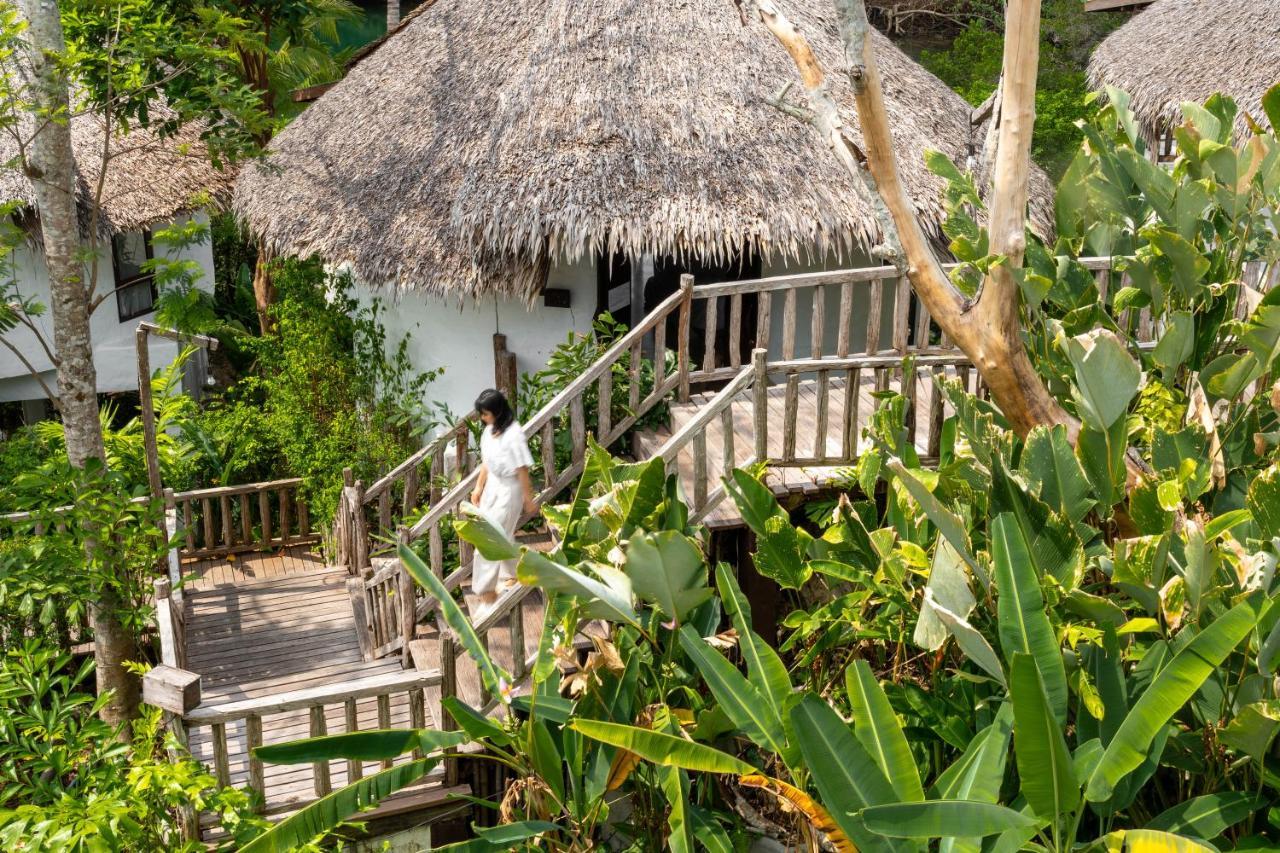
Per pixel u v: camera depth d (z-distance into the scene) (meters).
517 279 8.66
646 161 8.55
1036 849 3.81
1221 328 5.80
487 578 7.10
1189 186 5.71
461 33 10.95
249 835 5.40
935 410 7.02
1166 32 15.16
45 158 6.84
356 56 14.12
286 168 11.58
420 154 9.70
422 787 6.42
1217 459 5.11
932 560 4.70
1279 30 12.28
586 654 6.70
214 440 12.17
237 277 17.80
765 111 9.01
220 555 10.05
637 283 10.16
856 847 3.78
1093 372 4.64
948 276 5.76
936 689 5.17
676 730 4.79
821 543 5.36
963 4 25.50
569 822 5.47
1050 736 3.38
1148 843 3.38
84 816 5.10
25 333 13.44
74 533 7.05
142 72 7.21
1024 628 3.97
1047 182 10.31
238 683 7.65
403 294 10.52
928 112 10.16
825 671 5.90
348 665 7.89
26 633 7.89
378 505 10.04
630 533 5.40
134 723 6.01
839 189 8.61
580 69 9.21
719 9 9.68
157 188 13.52
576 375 8.47
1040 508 4.59
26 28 6.76
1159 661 4.31
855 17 4.94
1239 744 3.75
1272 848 3.65
